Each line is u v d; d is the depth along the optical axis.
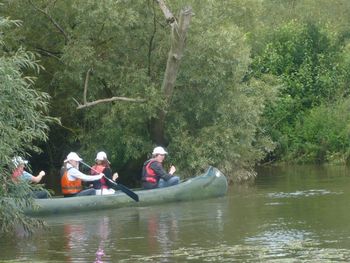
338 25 41.94
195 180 19.84
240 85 23.98
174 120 23.56
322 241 13.31
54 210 17.20
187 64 23.05
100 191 18.72
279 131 32.81
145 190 19.05
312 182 23.53
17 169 13.64
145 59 23.42
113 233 14.60
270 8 42.72
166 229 14.95
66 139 26.52
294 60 34.59
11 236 14.34
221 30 22.83
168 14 21.56
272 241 13.40
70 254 12.58
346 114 32.75
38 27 23.47
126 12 22.17
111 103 23.47
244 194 20.75
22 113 13.45
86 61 22.39
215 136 23.23
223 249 12.75
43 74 24.53
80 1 22.12
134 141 23.19
